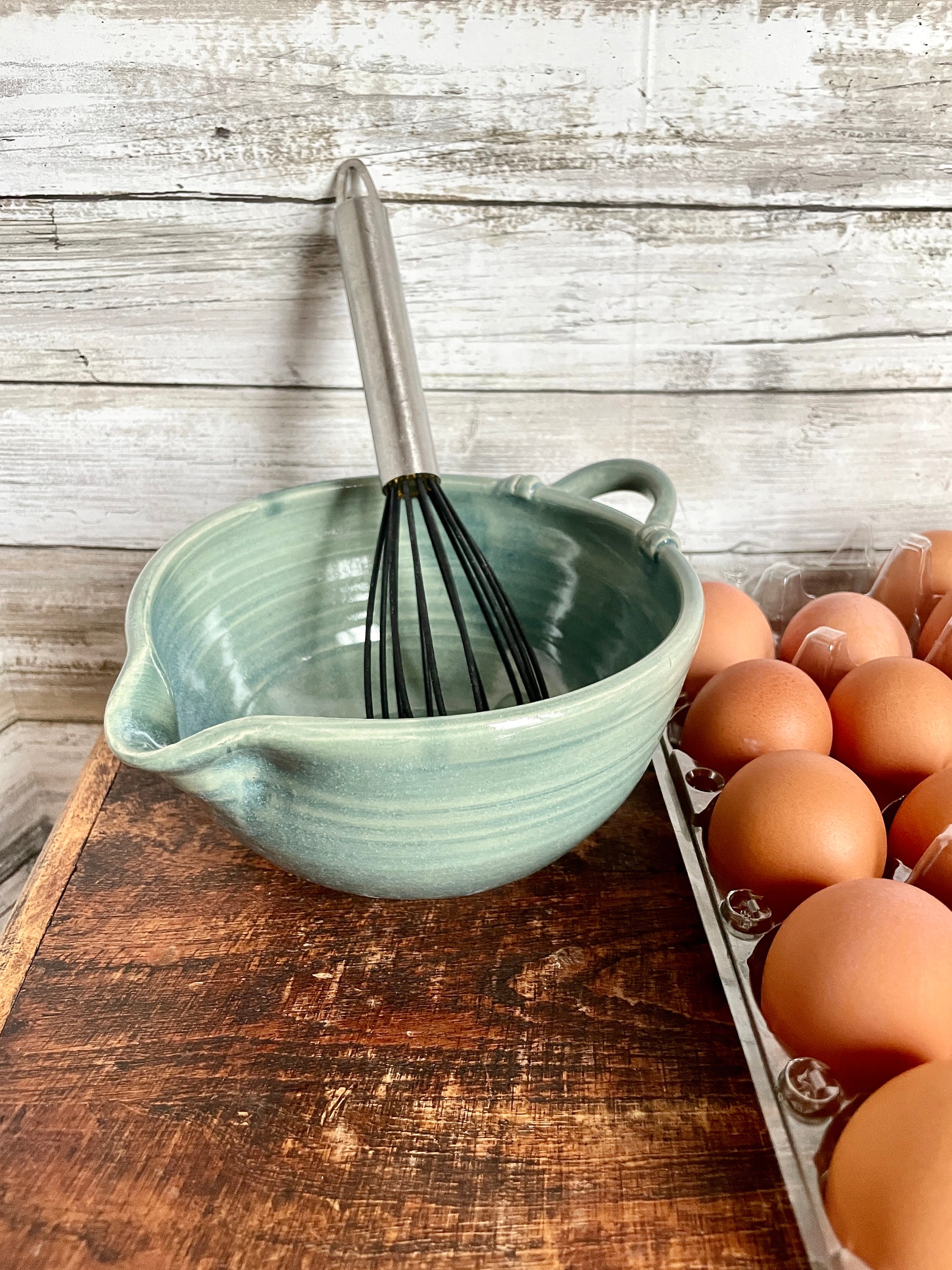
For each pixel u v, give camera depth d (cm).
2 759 72
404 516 51
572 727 31
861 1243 26
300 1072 35
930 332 56
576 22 47
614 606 47
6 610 67
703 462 60
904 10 47
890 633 51
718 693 45
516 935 41
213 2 47
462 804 32
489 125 50
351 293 46
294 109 49
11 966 40
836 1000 31
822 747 44
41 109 49
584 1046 36
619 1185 31
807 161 51
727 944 38
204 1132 33
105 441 59
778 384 58
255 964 40
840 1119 31
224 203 52
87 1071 35
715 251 54
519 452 60
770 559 64
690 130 50
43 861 46
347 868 34
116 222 52
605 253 54
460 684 53
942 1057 30
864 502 62
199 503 61
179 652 44
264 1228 30
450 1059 35
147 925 42
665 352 56
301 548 51
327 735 30
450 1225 30
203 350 56
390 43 48
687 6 47
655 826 47
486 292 55
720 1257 29
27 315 55
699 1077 35
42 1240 30
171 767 30
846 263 54
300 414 58
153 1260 29
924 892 34
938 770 43
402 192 52
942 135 51
